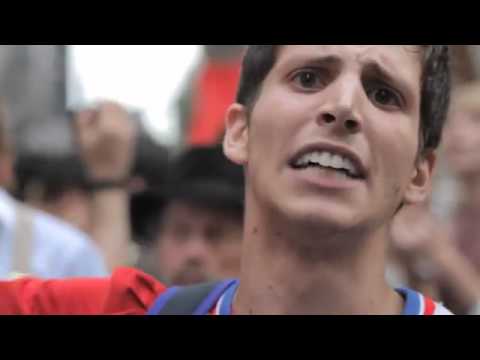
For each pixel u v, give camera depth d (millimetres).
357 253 2055
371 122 1979
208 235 3680
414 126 2066
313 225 1970
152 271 4051
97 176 4016
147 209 4074
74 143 4047
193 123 4781
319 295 2086
